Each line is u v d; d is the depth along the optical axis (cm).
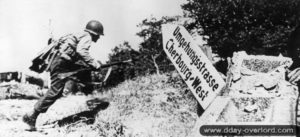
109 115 777
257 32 1476
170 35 666
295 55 587
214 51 1558
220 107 618
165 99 941
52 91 721
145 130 696
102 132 682
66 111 765
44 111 709
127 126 719
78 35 754
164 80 1252
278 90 586
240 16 1547
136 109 836
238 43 1495
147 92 1065
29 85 1103
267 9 1514
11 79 1122
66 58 732
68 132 690
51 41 764
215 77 632
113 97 950
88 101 811
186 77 652
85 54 743
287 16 1495
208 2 1597
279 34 1429
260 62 604
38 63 757
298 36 577
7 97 1048
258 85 597
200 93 638
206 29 1593
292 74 577
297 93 575
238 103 602
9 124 721
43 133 678
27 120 701
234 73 612
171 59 659
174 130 697
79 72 753
